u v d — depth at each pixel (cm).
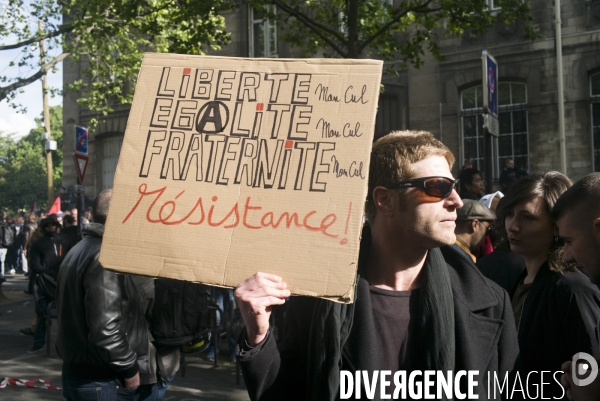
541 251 288
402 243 205
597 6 1583
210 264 192
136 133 209
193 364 784
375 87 194
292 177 193
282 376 203
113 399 352
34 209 3148
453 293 205
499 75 1708
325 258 183
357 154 189
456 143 1761
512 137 1705
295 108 199
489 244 535
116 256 199
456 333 200
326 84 198
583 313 230
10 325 1137
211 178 199
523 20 1126
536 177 290
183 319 417
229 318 757
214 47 1248
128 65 1739
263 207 192
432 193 196
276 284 185
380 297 204
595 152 1598
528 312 255
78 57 1805
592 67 1591
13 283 1955
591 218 208
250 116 202
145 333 369
